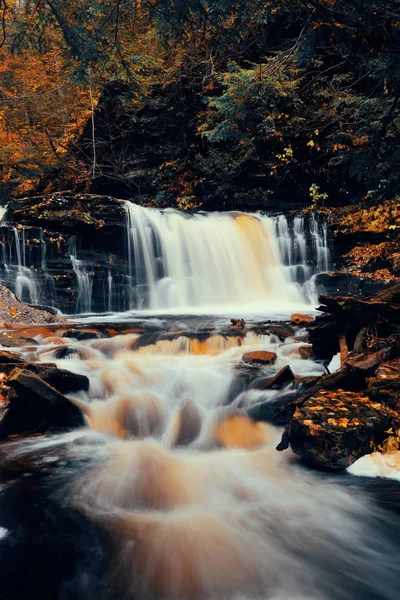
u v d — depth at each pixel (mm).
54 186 21000
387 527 3609
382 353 5457
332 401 4855
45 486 4254
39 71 20156
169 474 4539
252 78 11070
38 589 2951
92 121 19531
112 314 11641
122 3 7887
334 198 15719
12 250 11258
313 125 15336
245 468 4676
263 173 16328
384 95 9031
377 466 4355
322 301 6375
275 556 3303
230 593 2949
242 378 6137
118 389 6137
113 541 3459
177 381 6242
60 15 7273
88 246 12531
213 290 13508
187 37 7723
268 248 14172
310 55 6852
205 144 17922
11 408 5344
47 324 9297
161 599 2885
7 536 3500
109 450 5082
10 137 19094
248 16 6844
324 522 3721
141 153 19562
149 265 13070
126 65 8320
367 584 3021
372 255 13242
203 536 3545
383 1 5484
